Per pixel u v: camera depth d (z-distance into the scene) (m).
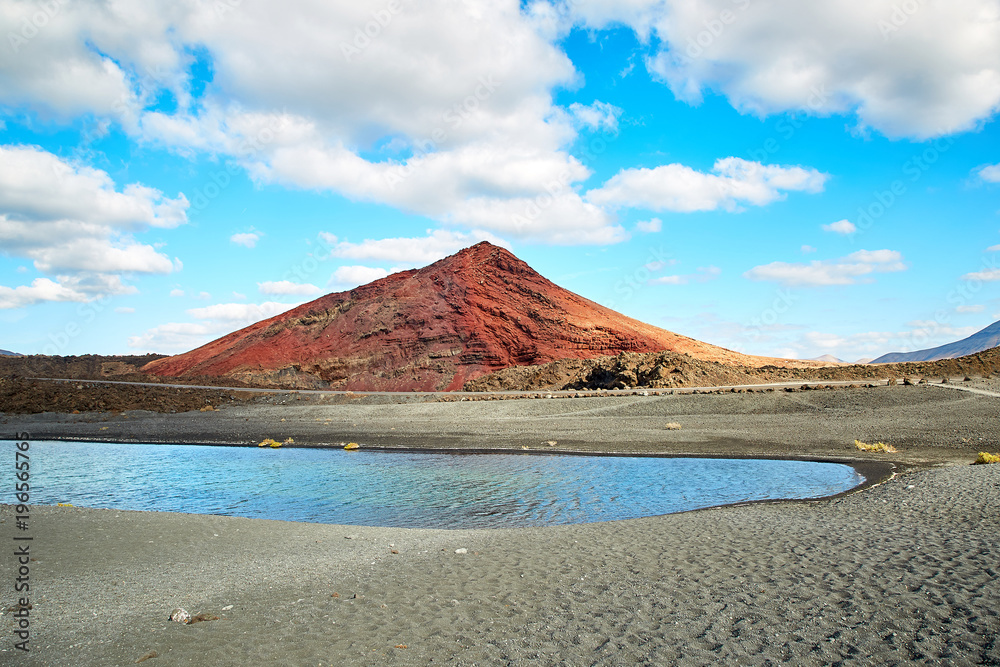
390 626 6.32
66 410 54.06
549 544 10.27
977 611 5.90
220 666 5.30
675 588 7.27
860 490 15.15
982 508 10.91
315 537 11.45
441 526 14.18
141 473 24.00
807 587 7.02
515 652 5.53
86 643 5.89
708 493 17.11
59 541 10.63
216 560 9.48
